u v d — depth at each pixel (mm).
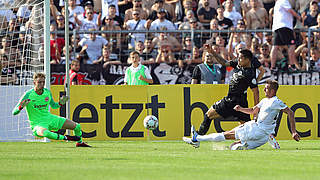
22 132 34906
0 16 46844
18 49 45906
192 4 52594
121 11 52500
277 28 46969
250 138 25750
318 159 20172
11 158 20922
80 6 52594
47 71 34188
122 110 34906
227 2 51656
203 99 34625
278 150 25641
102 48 48844
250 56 29344
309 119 35031
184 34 47750
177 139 34625
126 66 45531
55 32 46344
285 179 14008
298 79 45938
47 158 20859
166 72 45688
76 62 40531
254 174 15164
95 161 19391
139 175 14914
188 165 17781
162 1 52281
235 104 29641
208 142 32969
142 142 33250
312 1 51969
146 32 45625
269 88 25688
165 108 34719
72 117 34812
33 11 42406
